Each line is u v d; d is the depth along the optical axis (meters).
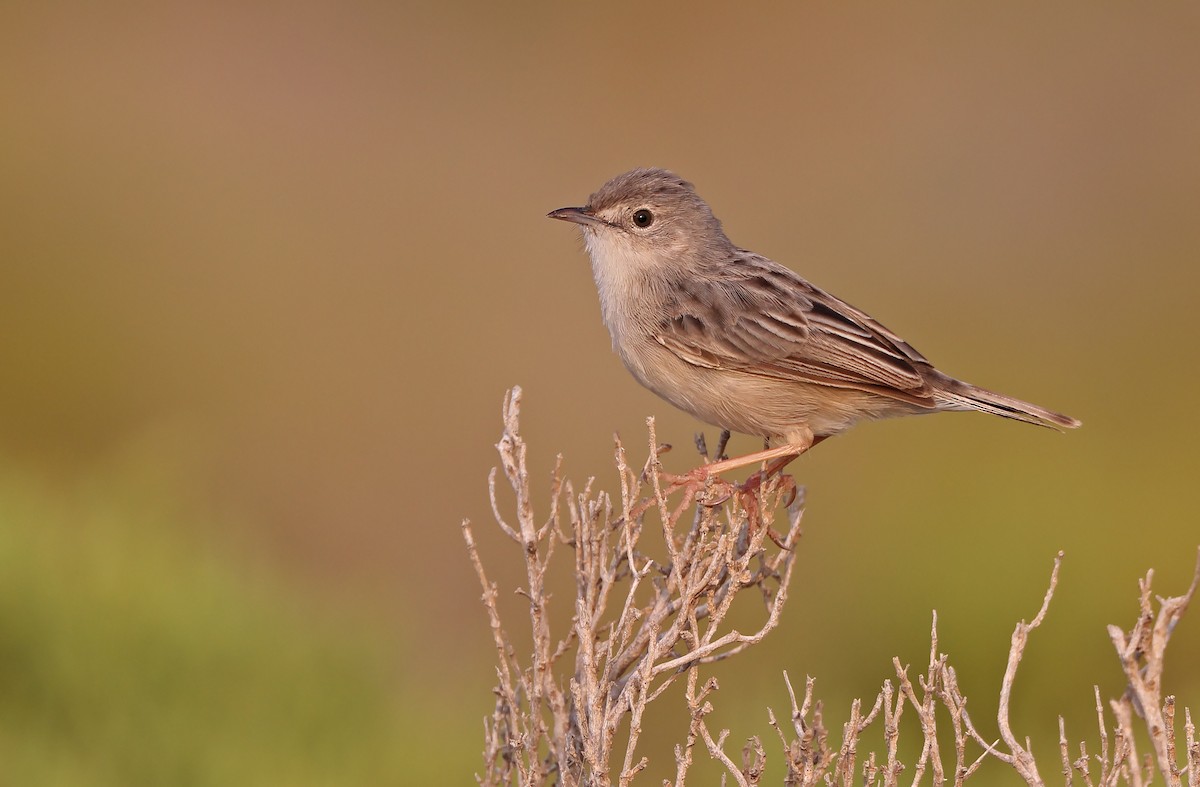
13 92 27.56
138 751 10.02
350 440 19.91
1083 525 13.81
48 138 26.50
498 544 17.09
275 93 28.66
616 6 31.72
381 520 18.36
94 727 10.15
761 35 31.28
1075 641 12.77
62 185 25.33
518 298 23.92
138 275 23.20
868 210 26.78
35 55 28.95
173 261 23.80
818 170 27.81
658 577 7.05
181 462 12.81
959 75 30.03
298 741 10.29
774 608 6.50
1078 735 11.84
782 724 10.81
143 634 10.50
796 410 9.15
